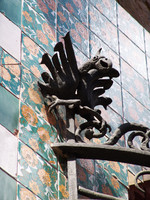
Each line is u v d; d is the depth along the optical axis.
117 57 8.56
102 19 8.70
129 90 8.43
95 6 8.73
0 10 7.02
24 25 7.21
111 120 7.77
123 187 7.33
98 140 7.36
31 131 6.45
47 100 6.85
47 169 6.35
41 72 7.02
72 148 6.56
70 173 6.45
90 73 6.95
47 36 7.46
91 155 6.68
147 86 8.84
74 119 6.85
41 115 6.67
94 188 6.86
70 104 6.75
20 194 5.93
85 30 8.23
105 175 7.15
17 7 7.28
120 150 6.70
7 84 6.54
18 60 6.84
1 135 6.13
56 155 6.55
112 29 8.78
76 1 8.39
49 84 6.84
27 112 6.54
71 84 6.80
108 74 7.02
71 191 6.31
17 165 6.08
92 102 6.94
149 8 9.45
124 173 7.48
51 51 7.38
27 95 6.66
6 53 6.76
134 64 8.84
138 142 8.00
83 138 7.14
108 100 7.18
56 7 7.94
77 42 7.95
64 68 6.84
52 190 6.26
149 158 6.85
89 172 6.93
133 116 8.19
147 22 9.48
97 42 8.31
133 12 9.40
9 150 6.11
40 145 6.44
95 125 6.82
